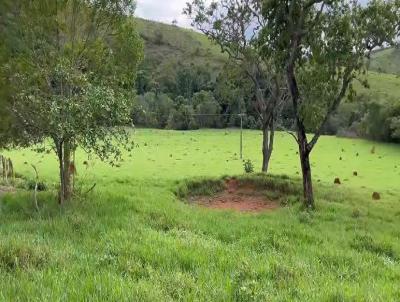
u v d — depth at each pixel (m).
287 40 24.89
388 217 24.92
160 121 118.06
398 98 87.25
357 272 12.41
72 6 21.19
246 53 35.50
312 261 13.25
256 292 8.16
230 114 108.81
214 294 8.06
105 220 16.67
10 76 20.31
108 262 10.24
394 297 9.20
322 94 24.98
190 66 147.88
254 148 66.44
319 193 28.78
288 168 47.53
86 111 18.16
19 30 20.44
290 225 21.05
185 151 61.28
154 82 140.25
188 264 10.77
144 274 9.51
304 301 8.09
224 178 30.53
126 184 30.20
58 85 20.55
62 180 19.39
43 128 19.22
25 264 9.34
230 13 35.47
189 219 19.27
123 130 19.73
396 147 70.06
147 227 16.36
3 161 29.61
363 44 24.64
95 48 22.05
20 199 20.16
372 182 39.62
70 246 11.91
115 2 21.80
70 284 8.00
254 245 15.41
